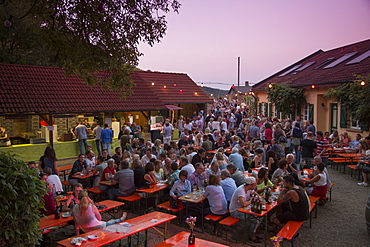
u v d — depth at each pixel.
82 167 9.73
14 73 14.59
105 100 16.25
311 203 7.57
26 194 4.24
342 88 14.56
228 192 7.28
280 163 8.46
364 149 12.10
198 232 7.06
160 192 8.63
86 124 17.19
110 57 8.62
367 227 6.65
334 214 8.12
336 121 16.78
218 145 14.42
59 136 16.31
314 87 17.27
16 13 20.66
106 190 8.64
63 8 8.09
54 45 8.38
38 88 14.52
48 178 7.42
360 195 9.63
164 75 29.06
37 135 15.57
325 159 11.84
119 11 8.50
